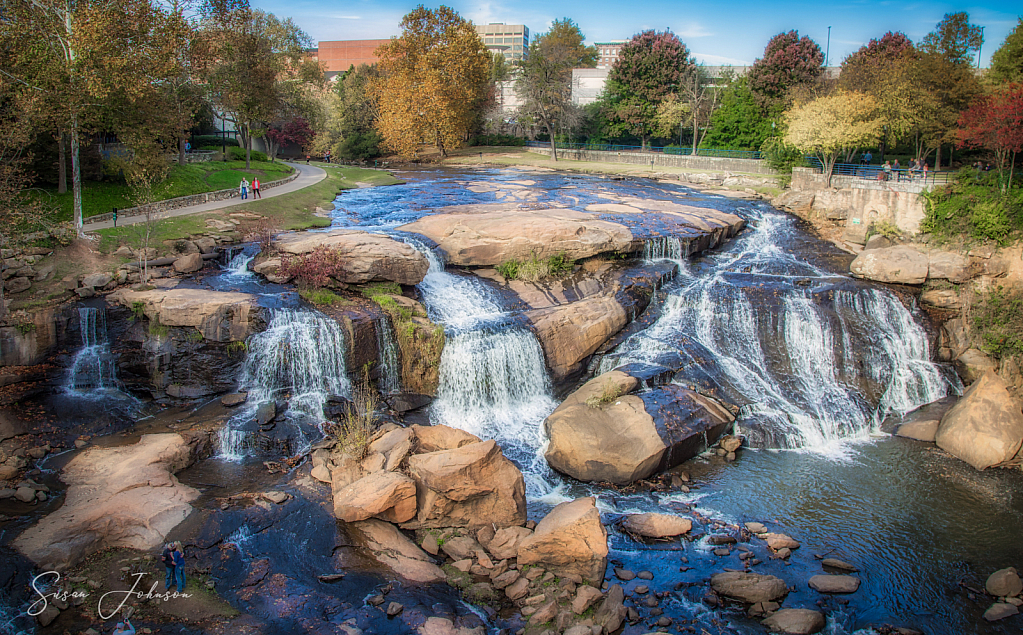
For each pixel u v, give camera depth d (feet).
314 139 297.53
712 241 126.41
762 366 94.89
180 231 109.81
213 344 82.12
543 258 107.96
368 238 102.06
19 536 56.80
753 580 55.88
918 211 121.19
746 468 76.79
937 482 73.77
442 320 93.66
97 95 97.19
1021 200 106.11
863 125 148.25
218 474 69.21
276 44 208.03
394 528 61.46
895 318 100.22
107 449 70.23
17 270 85.71
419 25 255.09
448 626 50.08
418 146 287.69
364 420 77.97
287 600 52.24
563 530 57.47
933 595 56.08
